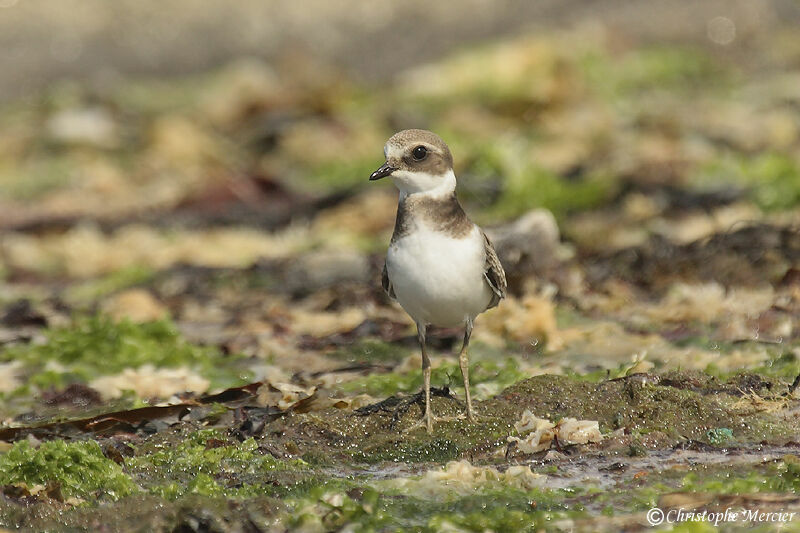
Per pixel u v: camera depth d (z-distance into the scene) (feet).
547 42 86.99
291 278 49.65
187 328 43.45
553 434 27.63
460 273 29.32
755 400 29.68
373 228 59.41
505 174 60.44
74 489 25.32
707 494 23.89
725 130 70.69
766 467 25.64
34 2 103.86
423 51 100.12
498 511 23.36
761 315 38.55
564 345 37.37
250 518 23.43
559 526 22.75
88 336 39.32
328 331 41.65
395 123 77.82
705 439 27.91
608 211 55.77
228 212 63.41
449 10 105.19
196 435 29.19
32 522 23.76
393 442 28.50
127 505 24.13
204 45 102.06
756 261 44.21
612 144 68.69
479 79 82.38
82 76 97.25
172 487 25.25
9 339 41.88
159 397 34.40
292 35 103.40
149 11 104.78
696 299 40.34
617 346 36.88
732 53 96.53
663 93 83.66
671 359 34.65
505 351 37.37
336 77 86.48
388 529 23.08
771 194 54.34
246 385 32.63
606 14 102.83
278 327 42.34
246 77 91.30
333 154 74.54
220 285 50.24
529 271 43.52
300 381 34.71
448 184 29.68
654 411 28.81
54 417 33.06
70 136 81.00
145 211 65.05
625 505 23.80
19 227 62.75
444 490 25.09
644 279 45.24
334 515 23.36
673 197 56.03
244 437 29.09
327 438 28.94
